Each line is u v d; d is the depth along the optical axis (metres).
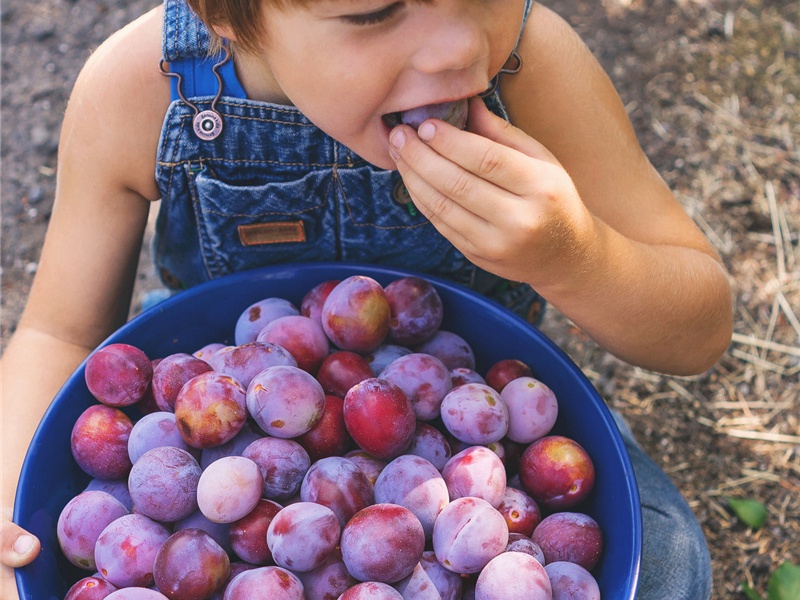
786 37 3.00
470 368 1.41
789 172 2.69
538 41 1.35
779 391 2.30
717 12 3.05
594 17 3.01
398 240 1.52
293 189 1.41
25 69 2.89
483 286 1.71
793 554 2.04
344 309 1.30
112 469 1.23
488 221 1.11
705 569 1.46
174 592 1.05
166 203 1.45
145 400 1.29
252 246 1.51
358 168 1.38
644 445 2.22
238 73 1.29
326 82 1.02
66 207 1.43
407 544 1.06
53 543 1.20
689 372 1.54
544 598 1.06
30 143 2.75
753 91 2.86
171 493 1.11
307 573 1.11
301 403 1.17
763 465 2.19
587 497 1.27
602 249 1.24
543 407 1.28
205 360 1.35
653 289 1.34
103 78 1.33
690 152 2.72
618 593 1.11
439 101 1.03
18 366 1.44
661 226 1.48
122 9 3.03
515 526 1.20
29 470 1.18
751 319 2.42
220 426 1.16
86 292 1.45
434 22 0.96
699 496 2.13
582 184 1.46
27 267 2.54
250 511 1.12
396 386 1.20
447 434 1.33
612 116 1.43
